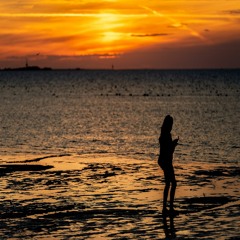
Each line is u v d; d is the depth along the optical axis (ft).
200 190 73.10
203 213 59.82
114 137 149.07
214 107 293.64
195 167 94.68
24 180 81.56
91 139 144.05
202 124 191.83
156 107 298.15
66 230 53.11
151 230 52.90
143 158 107.34
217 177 83.30
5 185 77.56
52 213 60.39
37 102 346.95
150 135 154.92
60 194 71.00
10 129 171.53
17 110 269.85
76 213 60.39
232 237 49.52
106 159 105.19
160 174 86.38
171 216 58.65
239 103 329.11
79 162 100.58
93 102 349.82
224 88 561.02
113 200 67.15
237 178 82.48
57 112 257.75
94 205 64.39
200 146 128.26
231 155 112.98
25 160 103.14
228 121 204.13
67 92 501.15
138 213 60.23
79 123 196.03
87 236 50.90
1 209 62.49
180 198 68.03
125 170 90.68
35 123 194.70
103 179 82.07
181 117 226.38
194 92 482.28
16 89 563.07
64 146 128.98
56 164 97.96
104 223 55.83
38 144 132.87
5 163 99.09
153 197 68.80
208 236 50.08
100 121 206.18
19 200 67.41
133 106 308.19
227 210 61.05
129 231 52.60
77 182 79.71
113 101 361.71
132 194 70.64
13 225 55.21
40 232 52.42
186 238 49.62
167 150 62.03
